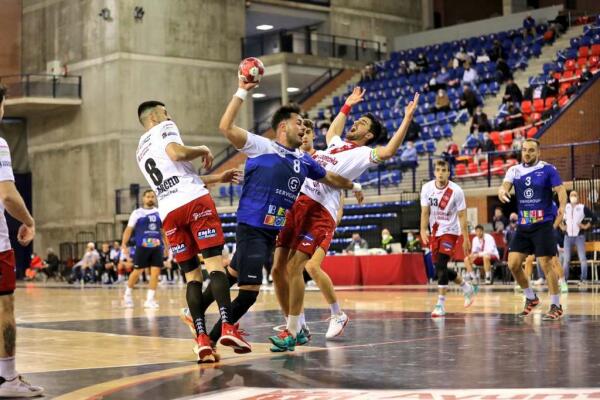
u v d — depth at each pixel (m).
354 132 8.56
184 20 36.72
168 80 36.31
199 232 7.22
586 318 11.05
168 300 18.22
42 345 8.96
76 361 7.53
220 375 6.41
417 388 5.64
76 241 37.03
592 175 24.22
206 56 37.22
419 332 9.59
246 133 7.32
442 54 37.62
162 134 7.37
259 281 7.37
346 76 38.78
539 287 20.16
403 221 27.62
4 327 5.75
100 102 36.03
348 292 19.50
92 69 36.34
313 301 16.20
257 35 39.94
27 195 38.91
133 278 16.09
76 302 17.91
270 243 7.52
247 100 38.16
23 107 36.75
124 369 6.95
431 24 43.22
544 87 30.16
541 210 11.09
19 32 39.38
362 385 5.81
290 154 7.49
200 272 7.51
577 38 33.34
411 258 23.56
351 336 9.27
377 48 40.88
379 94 35.88
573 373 6.14
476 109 31.20
